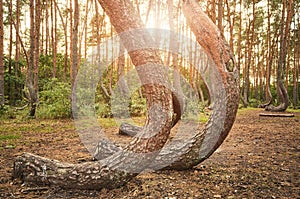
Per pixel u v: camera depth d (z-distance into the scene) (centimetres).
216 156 470
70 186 305
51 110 1080
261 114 1304
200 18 362
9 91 1630
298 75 2627
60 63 1981
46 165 321
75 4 1128
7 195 291
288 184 331
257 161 438
